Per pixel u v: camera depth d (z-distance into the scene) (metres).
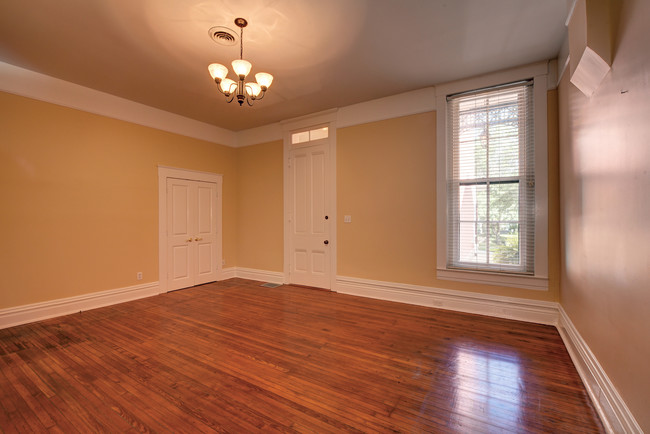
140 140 4.32
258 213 5.46
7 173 3.20
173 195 4.74
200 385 2.06
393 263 4.06
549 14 2.43
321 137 4.75
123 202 4.13
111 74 3.43
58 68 3.29
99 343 2.74
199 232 5.11
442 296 3.72
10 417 1.74
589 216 2.08
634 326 1.37
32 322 3.29
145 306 3.89
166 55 3.02
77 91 3.69
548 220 3.13
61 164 3.57
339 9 2.36
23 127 3.30
